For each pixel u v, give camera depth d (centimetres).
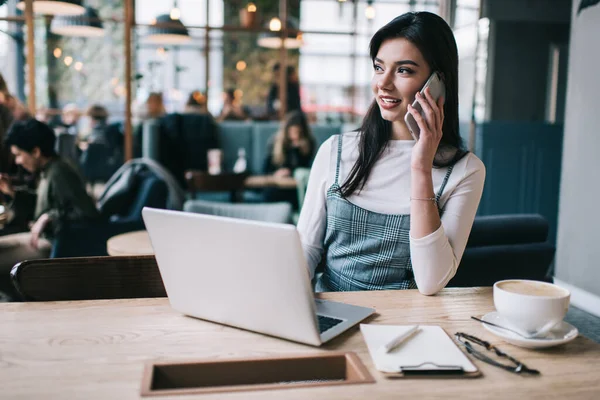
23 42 762
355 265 159
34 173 378
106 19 632
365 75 923
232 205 312
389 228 154
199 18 779
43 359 98
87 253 366
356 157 164
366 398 85
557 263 414
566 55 577
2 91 430
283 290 101
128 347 103
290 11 981
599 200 371
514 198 555
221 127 768
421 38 146
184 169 729
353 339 108
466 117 559
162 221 111
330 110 943
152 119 776
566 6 571
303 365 98
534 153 554
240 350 102
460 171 153
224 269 107
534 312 102
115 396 85
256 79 1037
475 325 116
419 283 136
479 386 89
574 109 395
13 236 359
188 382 96
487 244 253
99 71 859
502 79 570
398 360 97
